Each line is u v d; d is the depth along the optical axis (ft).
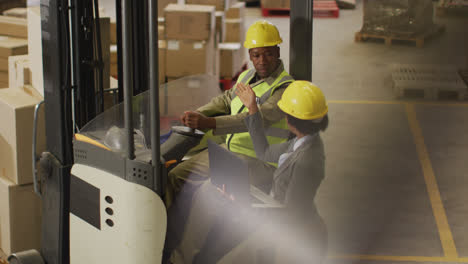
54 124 11.17
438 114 25.57
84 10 10.95
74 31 10.95
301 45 12.04
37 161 12.76
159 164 9.25
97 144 9.97
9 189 12.62
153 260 9.60
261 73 11.15
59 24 10.66
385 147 21.38
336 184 18.16
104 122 10.69
